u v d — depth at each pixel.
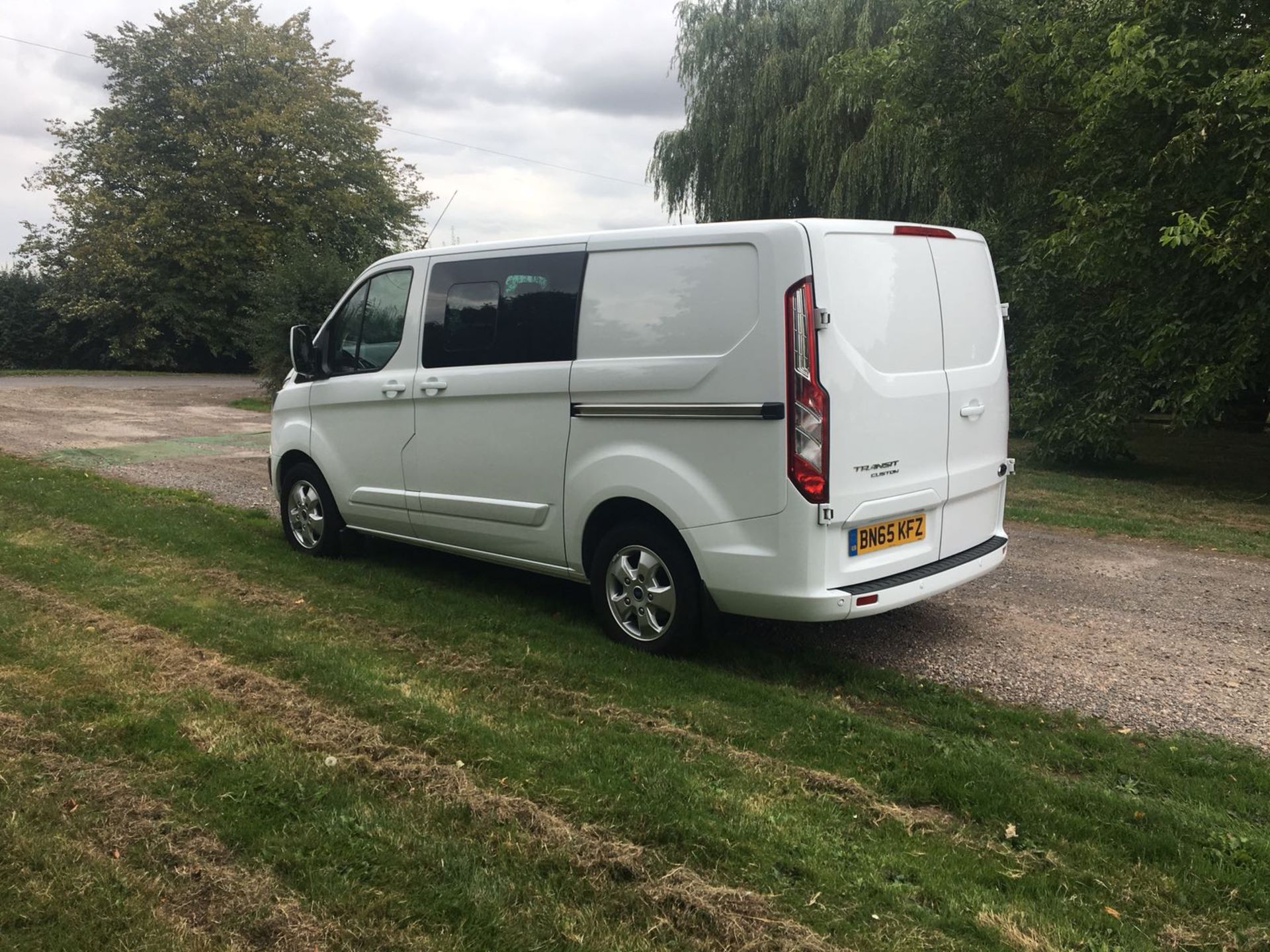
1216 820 3.07
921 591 4.38
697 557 4.26
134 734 3.54
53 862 2.69
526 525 5.04
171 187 32.84
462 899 2.56
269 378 18.98
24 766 3.25
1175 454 14.09
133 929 2.41
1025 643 4.96
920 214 17.55
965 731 3.81
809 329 3.88
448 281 5.36
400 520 5.81
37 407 18.16
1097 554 7.19
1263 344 9.95
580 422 4.68
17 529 7.08
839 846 2.88
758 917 2.51
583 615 5.26
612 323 4.53
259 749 3.41
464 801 3.07
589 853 2.79
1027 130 12.53
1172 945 2.46
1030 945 2.43
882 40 18.16
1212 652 4.84
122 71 32.12
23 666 4.25
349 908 2.52
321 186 34.25
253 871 2.69
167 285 32.69
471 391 5.16
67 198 32.00
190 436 14.02
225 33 32.34
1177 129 9.63
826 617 4.00
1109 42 9.52
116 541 6.71
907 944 2.43
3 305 34.34
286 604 5.35
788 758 3.49
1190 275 10.11
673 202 21.88
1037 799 3.17
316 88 34.00
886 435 4.20
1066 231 10.60
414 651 4.62
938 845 2.92
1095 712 4.03
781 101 19.59
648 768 3.33
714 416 4.12
